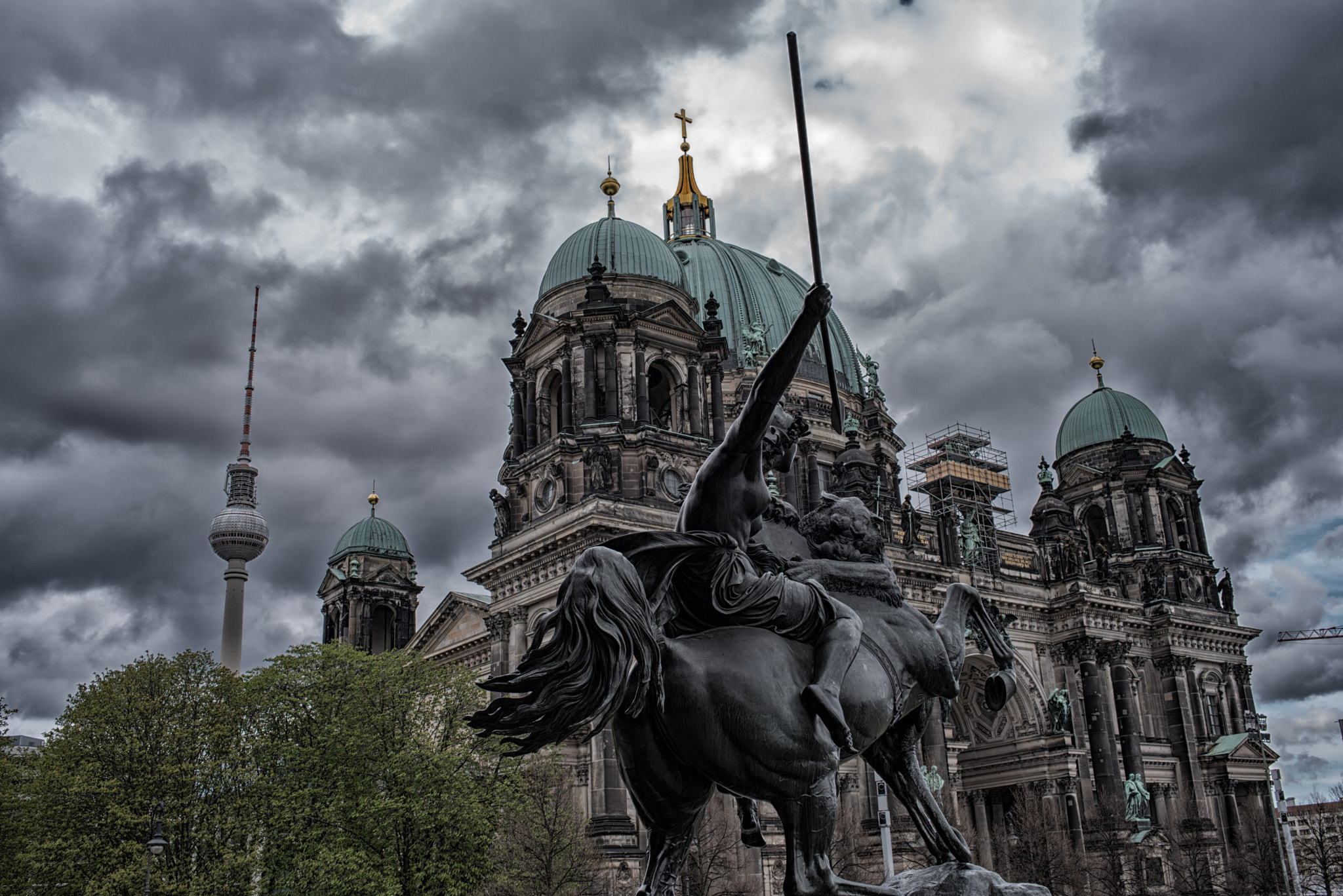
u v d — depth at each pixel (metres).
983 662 115.62
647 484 89.00
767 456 12.58
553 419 97.38
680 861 11.15
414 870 64.94
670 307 95.38
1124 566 142.50
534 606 89.62
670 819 11.00
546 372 96.06
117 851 63.81
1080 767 117.69
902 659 12.35
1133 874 109.06
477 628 110.25
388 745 68.88
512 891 65.62
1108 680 123.19
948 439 146.88
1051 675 122.38
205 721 70.44
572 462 89.94
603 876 74.00
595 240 100.56
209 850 67.75
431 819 64.81
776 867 78.94
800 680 10.99
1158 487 145.12
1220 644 137.50
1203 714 131.75
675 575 11.23
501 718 9.61
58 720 71.06
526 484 94.25
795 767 10.55
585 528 84.56
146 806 67.12
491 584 93.88
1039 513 129.25
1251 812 128.12
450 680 71.38
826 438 118.25
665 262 101.19
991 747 121.50
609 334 92.38
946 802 95.19
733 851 74.31
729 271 129.00
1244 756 129.00
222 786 69.62
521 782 68.31
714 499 11.66
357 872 61.97
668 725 10.52
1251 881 117.31
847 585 12.59
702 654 10.64
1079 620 121.94
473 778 68.38
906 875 12.63
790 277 137.88
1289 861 121.81
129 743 68.25
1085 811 115.19
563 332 93.06
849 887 11.09
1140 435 152.75
